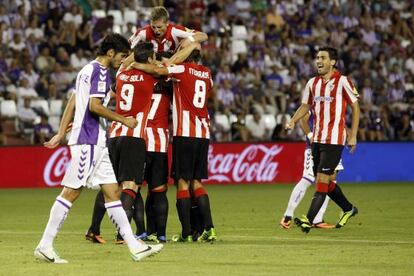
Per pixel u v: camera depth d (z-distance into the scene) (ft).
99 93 98.37
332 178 139.74
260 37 298.15
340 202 140.97
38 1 282.36
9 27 271.28
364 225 144.66
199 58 122.11
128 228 99.19
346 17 314.96
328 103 134.31
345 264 95.81
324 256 102.73
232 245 115.14
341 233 132.57
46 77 263.29
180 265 94.99
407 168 274.36
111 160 116.98
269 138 270.26
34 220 155.94
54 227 97.66
